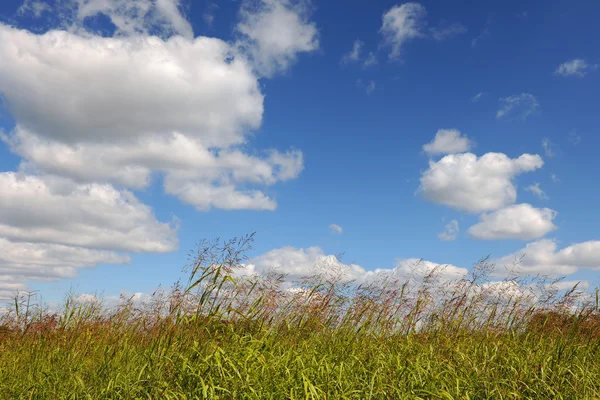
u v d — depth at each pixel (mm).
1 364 7234
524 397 5801
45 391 5934
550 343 7551
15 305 8305
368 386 5609
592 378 6168
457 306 8500
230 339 6391
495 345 7172
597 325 7609
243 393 5129
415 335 7902
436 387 5961
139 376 5555
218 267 6352
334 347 7238
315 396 5125
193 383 5453
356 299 8328
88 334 7707
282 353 6559
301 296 7934
